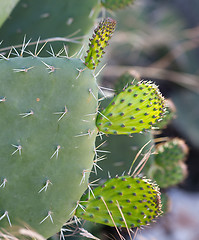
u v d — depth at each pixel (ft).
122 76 4.28
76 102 3.46
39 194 3.46
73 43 4.12
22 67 3.45
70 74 3.46
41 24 4.13
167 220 5.11
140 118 3.46
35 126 3.45
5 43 4.11
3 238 3.50
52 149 3.45
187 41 8.14
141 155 4.12
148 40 7.81
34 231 3.48
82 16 4.15
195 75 7.86
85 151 3.47
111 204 3.49
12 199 3.45
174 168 4.32
